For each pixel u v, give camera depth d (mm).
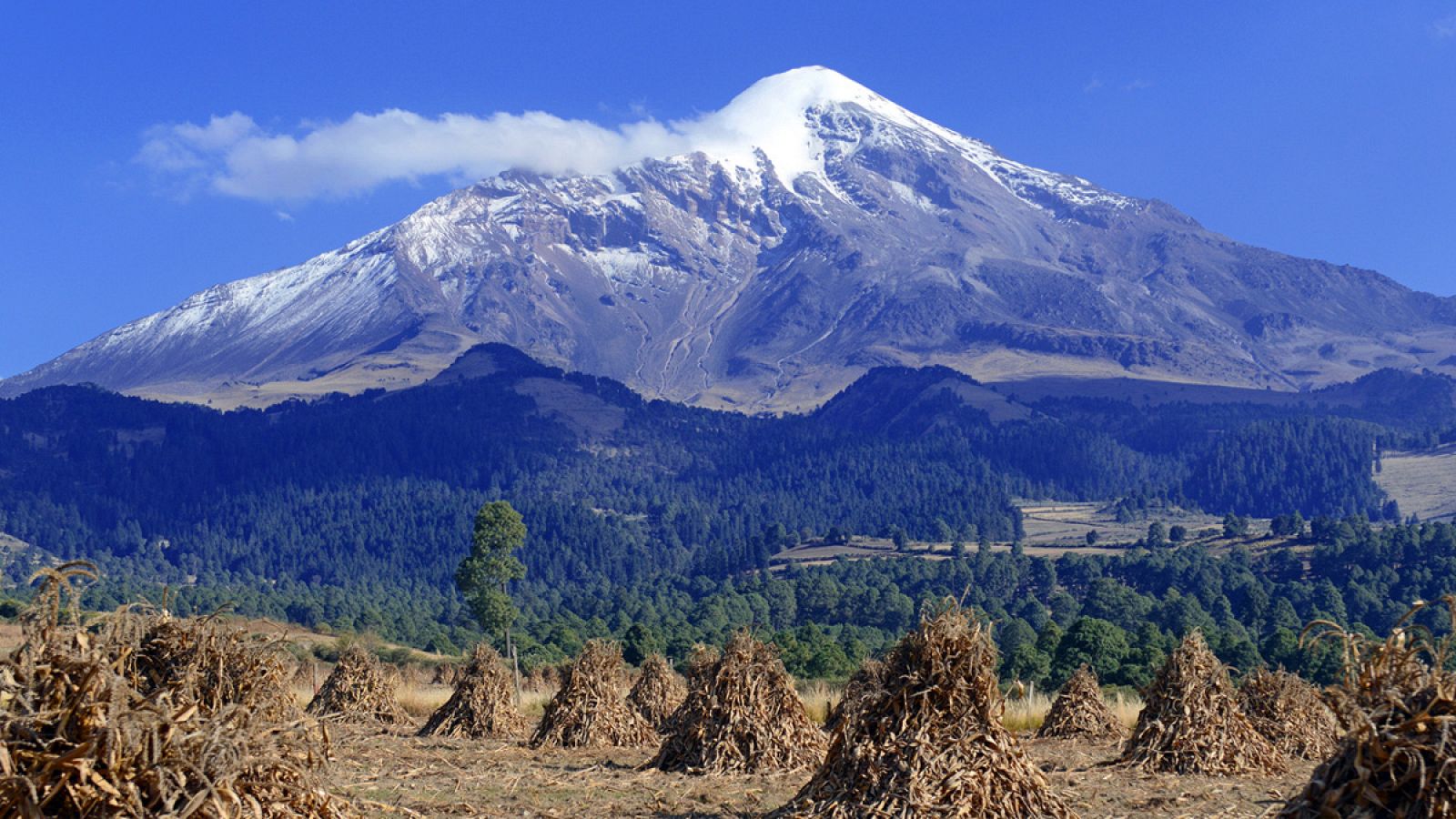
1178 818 17562
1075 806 18484
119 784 9344
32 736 9289
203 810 9578
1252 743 22984
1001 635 120562
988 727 15742
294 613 197875
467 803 17984
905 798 15133
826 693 42250
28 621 9797
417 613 199750
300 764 10570
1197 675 23344
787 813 15891
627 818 17406
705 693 23016
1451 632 10219
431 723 30766
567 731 27953
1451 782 9523
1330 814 9953
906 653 16141
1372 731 9828
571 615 162500
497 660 31562
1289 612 140125
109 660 10344
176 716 9867
